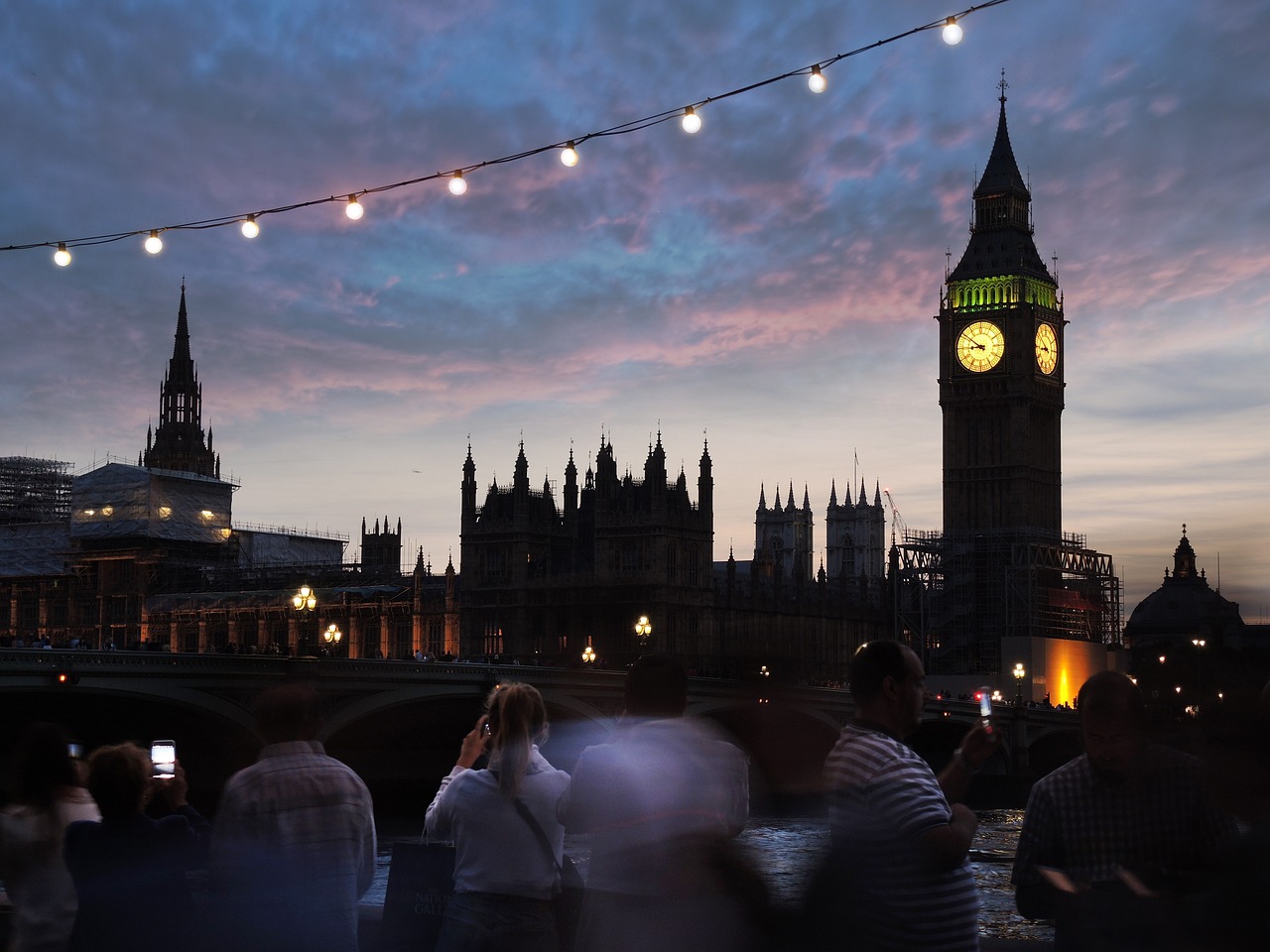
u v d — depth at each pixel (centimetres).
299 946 1516
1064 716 15625
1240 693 1195
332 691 9806
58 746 1717
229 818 1543
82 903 1589
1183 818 1289
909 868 1149
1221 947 1136
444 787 1620
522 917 1568
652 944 1282
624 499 19525
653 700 1377
